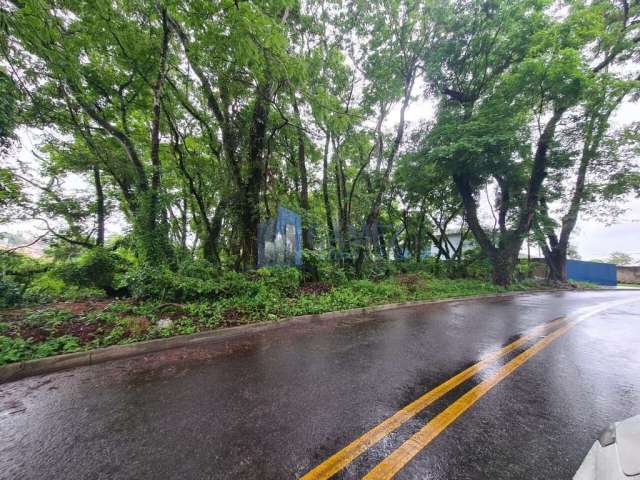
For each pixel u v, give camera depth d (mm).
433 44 10961
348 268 10805
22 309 5762
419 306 8211
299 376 3156
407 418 2297
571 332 5176
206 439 2049
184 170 9750
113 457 1881
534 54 9492
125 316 5105
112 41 7062
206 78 8102
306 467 1763
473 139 10453
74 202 11328
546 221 16562
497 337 4809
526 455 1863
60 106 8117
